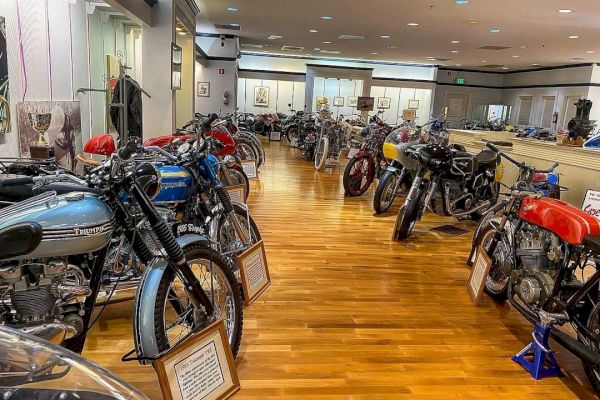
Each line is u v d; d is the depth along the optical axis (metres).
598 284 2.27
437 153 4.30
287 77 17.19
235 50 12.81
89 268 1.89
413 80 17.30
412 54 13.98
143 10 5.94
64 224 1.68
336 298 3.13
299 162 9.81
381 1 6.95
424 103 17.86
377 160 8.01
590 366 2.14
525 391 2.23
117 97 5.22
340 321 2.81
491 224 3.21
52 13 4.52
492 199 5.21
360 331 2.71
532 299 2.45
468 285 3.35
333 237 4.53
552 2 6.44
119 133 5.13
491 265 3.16
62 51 4.79
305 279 3.43
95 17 5.87
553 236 2.59
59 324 1.71
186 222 2.76
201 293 2.02
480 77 18.00
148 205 1.87
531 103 16.38
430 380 2.27
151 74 6.57
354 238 4.54
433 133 5.96
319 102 15.02
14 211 1.67
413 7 7.25
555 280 2.40
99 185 1.91
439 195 4.89
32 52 4.11
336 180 7.78
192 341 1.82
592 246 2.15
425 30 9.37
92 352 2.32
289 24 9.82
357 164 6.41
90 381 1.19
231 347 2.21
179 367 1.76
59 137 4.63
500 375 2.35
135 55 7.84
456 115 18.19
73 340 1.86
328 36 11.25
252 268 2.88
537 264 2.61
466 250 4.38
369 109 14.13
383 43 11.88
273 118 14.75
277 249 4.07
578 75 14.10
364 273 3.63
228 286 2.23
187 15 7.72
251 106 17.36
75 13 5.15
